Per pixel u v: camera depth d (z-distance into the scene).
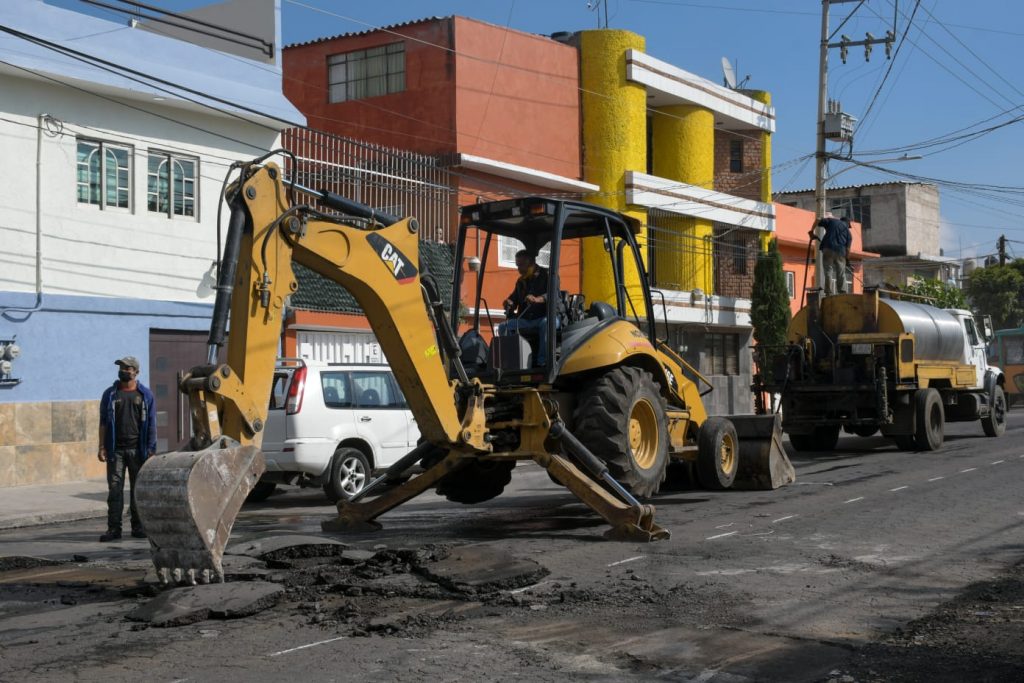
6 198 16.89
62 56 17.45
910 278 50.94
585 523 11.27
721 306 35.38
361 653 6.02
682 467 14.25
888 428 19.77
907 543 9.68
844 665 5.81
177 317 19.23
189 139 19.67
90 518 13.87
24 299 16.97
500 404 10.77
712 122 36.00
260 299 7.85
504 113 28.08
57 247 17.56
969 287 58.25
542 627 6.59
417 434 15.55
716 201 34.97
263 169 8.02
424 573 7.94
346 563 8.49
